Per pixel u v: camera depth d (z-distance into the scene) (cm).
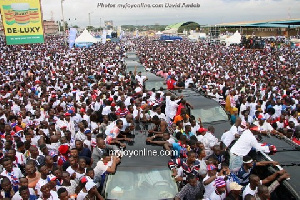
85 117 1096
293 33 7325
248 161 629
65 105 1312
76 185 631
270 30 7894
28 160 710
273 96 1333
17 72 2327
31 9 2709
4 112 1120
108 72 2372
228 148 823
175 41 7281
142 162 660
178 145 736
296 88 1567
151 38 10000
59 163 775
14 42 2722
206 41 6738
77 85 1625
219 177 602
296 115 1059
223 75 2100
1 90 1633
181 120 937
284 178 602
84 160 662
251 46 4647
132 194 601
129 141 755
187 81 1866
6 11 2659
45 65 2769
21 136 955
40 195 607
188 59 3266
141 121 971
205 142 850
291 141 812
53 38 8800
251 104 1238
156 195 600
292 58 3269
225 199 550
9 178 677
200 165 652
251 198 515
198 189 610
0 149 817
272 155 714
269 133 886
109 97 1299
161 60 3198
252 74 2116
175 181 625
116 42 7106
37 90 1662
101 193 609
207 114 1102
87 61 3061
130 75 2053
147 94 1421
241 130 849
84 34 3997
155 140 770
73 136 968
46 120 1089
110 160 652
